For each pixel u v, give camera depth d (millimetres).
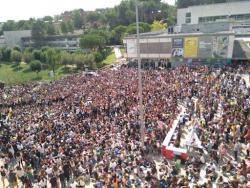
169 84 44000
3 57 131500
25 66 119500
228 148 24891
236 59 62344
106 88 46031
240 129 26469
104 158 23234
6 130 30500
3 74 112688
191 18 106375
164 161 23031
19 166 22906
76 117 33438
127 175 20766
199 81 44656
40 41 157125
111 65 89688
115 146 24984
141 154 24594
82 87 49500
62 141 25750
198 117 31641
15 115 37469
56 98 44969
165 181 19328
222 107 32969
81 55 101312
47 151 24391
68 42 147500
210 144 24344
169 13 160625
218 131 26375
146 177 20844
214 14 100188
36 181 21734
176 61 67188
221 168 22391
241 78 46281
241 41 68375
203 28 80125
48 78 98688
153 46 69500
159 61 69750
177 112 32938
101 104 36719
